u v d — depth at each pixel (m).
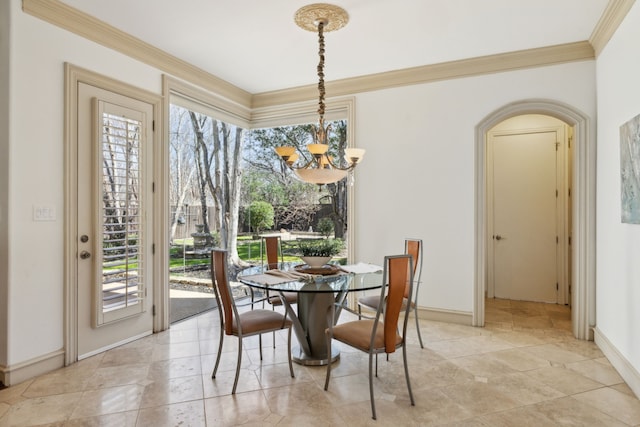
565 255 4.79
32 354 2.66
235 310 2.50
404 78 4.11
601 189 3.25
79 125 2.94
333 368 2.87
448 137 3.96
